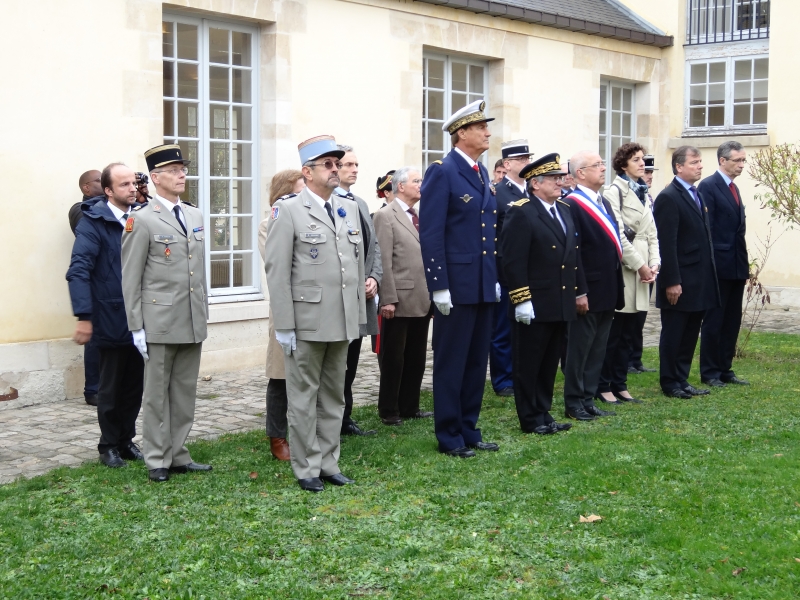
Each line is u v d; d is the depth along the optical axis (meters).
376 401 7.19
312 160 4.90
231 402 7.21
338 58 9.39
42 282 7.34
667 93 13.94
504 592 3.58
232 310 8.53
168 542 4.05
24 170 7.20
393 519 4.38
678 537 4.05
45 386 7.34
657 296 7.23
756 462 5.21
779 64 12.73
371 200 9.84
